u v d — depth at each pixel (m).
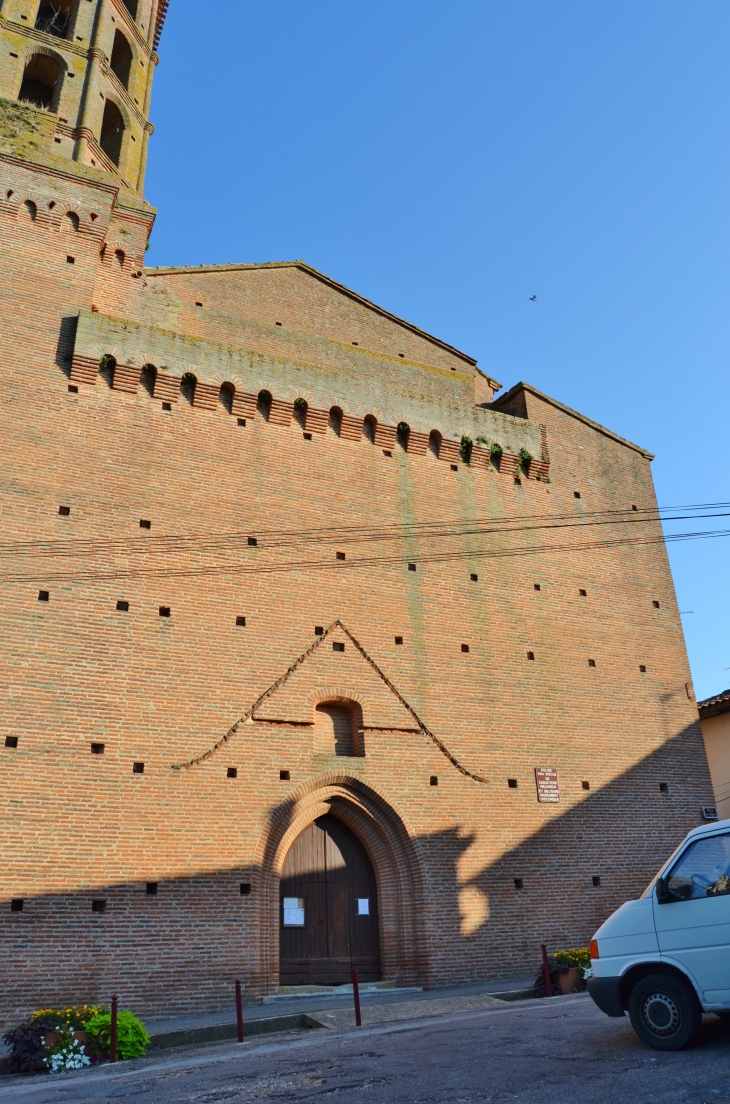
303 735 22.22
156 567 22.14
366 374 29.02
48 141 27.98
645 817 26.02
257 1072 11.78
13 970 17.28
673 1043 9.88
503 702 25.33
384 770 22.81
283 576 23.72
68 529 21.47
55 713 19.58
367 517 25.75
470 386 30.88
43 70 32.12
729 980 9.66
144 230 27.67
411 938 21.58
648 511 31.58
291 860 21.81
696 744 28.12
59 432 22.41
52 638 20.22
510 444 29.31
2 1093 12.91
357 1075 10.68
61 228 25.09
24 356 22.84
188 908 19.33
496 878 23.03
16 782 18.66
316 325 30.73
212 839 20.14
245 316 28.30
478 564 26.94
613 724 26.89
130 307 26.39
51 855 18.42
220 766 20.89
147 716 20.53
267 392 25.70
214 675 21.70
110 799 19.42
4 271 23.64
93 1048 15.48
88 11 33.09
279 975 20.44
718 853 10.33
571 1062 9.99
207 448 24.27
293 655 22.91
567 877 24.00
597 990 10.63
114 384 23.72
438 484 27.52
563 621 27.61
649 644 28.95
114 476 22.64
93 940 18.19
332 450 26.23
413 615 25.12
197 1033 16.48
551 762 25.28
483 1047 11.76
